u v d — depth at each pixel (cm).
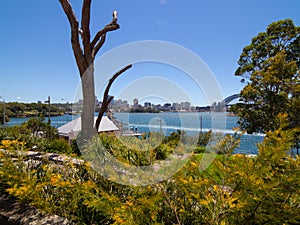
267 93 796
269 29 1288
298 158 137
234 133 181
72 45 556
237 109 895
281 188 123
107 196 141
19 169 211
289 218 125
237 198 125
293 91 739
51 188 198
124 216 130
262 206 127
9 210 173
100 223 166
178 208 159
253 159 144
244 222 134
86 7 541
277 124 159
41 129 1142
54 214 169
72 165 226
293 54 1215
